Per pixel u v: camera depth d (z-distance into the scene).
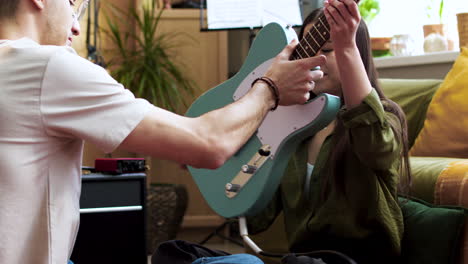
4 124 1.00
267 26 1.64
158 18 3.70
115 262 1.94
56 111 1.01
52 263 1.03
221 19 3.22
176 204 3.47
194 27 3.90
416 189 1.69
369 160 1.42
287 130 1.53
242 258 1.38
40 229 1.03
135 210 1.95
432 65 2.73
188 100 3.87
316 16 1.65
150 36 3.70
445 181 1.60
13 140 1.00
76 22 1.31
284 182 1.67
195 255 1.57
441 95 2.16
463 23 2.55
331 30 1.34
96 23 3.51
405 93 2.36
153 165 3.88
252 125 1.16
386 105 1.54
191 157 1.08
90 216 1.93
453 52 2.62
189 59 3.89
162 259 1.56
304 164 1.66
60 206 1.05
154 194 3.43
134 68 3.58
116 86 1.05
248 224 1.78
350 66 1.37
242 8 3.19
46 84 1.01
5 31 1.09
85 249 1.92
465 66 2.16
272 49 1.62
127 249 1.95
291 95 1.20
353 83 1.38
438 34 2.86
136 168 2.00
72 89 1.02
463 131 2.05
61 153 1.06
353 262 1.39
